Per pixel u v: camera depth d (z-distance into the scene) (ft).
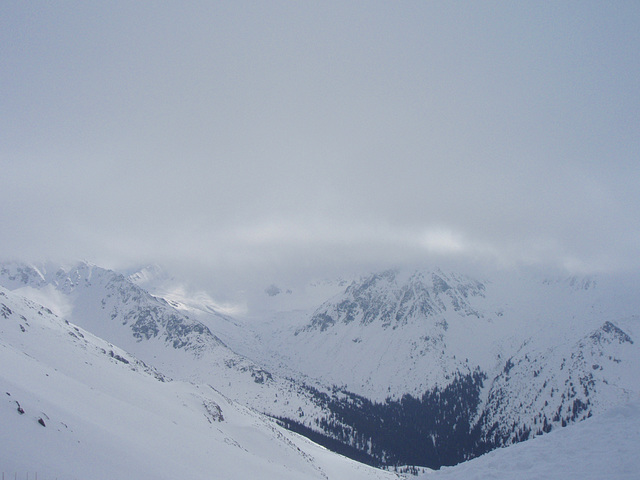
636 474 72.08
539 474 80.74
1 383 104.73
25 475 62.13
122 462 95.76
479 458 106.01
